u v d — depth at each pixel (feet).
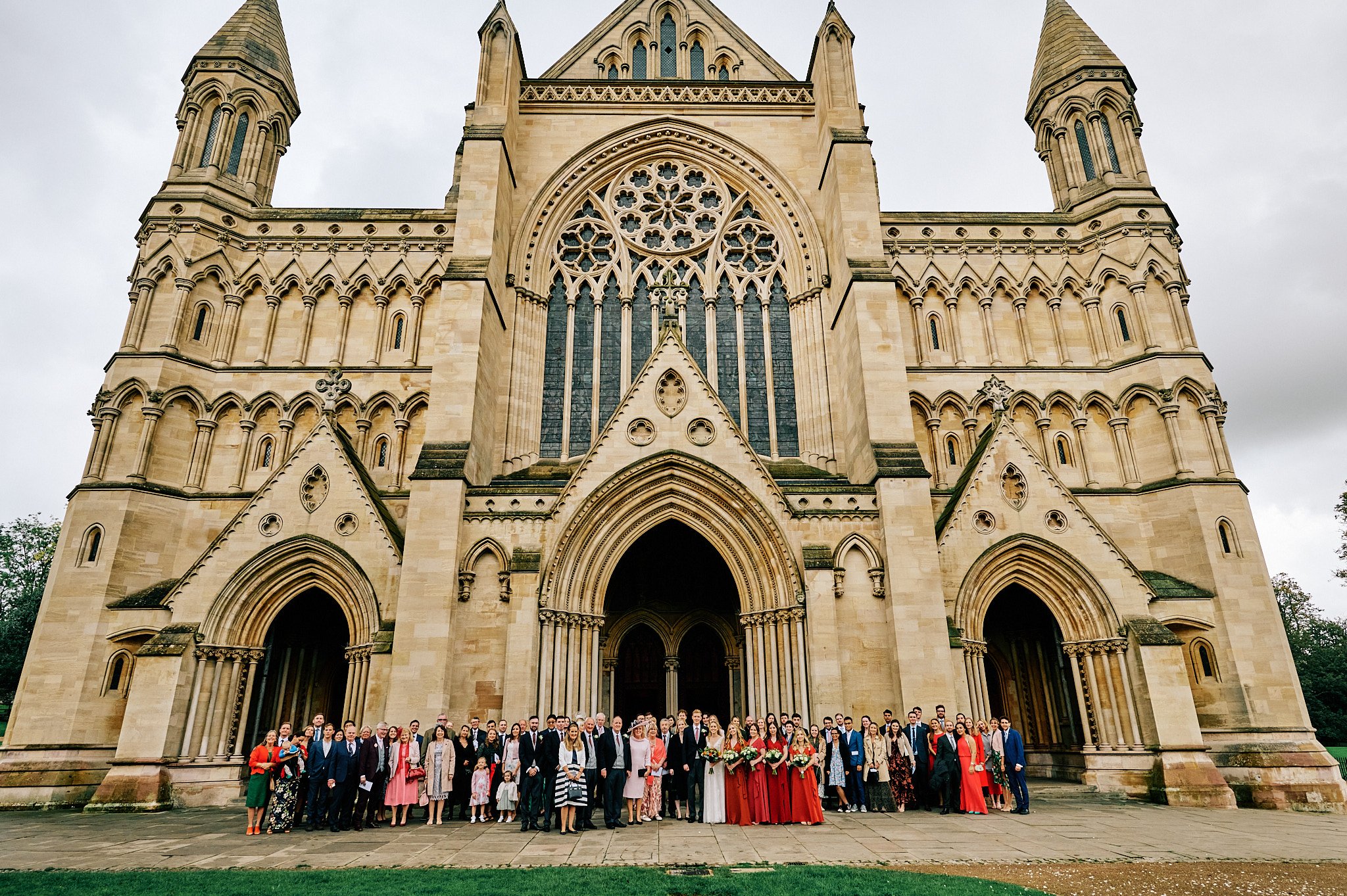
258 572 89.61
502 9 121.49
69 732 87.25
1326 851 51.96
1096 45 132.26
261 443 108.17
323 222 119.34
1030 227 122.52
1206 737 92.38
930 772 72.59
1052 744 101.24
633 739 66.13
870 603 87.04
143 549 97.04
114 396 101.65
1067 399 112.57
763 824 62.75
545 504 89.81
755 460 90.63
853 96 116.78
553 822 64.13
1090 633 90.74
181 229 112.16
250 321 113.39
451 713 81.76
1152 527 104.01
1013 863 46.39
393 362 113.19
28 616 190.39
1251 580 96.99
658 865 45.14
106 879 41.42
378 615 87.35
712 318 117.39
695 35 141.49
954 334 116.37
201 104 121.80
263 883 39.86
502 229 111.75
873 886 37.91
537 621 83.41
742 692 101.50
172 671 82.99
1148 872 44.01
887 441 93.76
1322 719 220.02
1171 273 113.09
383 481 107.45
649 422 92.53
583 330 117.70
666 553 106.63
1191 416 106.11
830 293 114.62
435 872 42.57
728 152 126.00
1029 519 94.53
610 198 124.98
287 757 62.80
